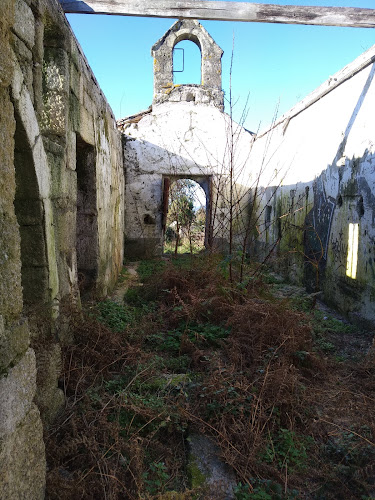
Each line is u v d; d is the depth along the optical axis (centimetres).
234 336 396
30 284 268
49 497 189
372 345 415
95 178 488
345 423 295
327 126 635
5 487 146
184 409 274
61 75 320
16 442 157
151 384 312
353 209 538
